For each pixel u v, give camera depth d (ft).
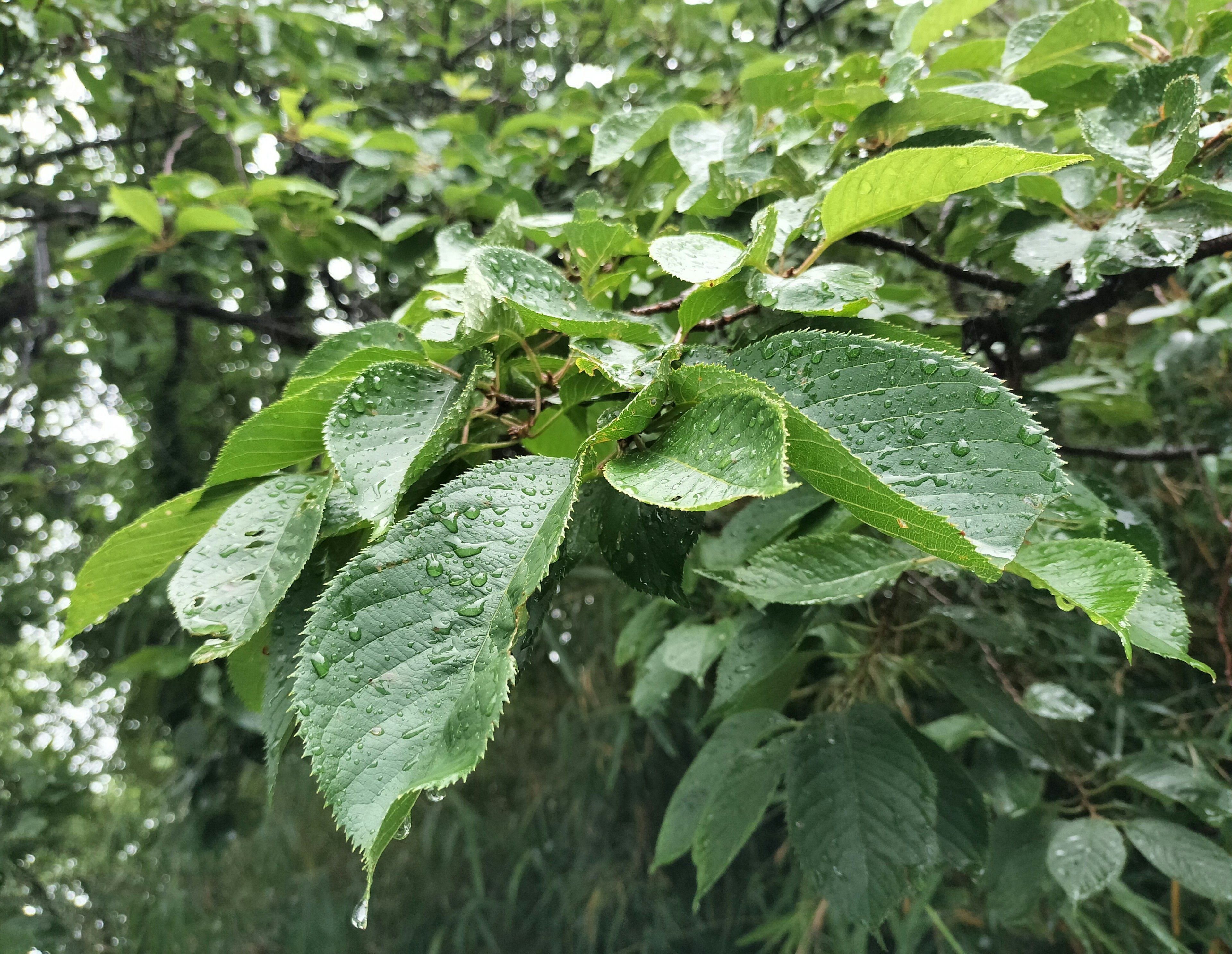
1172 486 2.83
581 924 4.32
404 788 0.72
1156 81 1.49
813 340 0.92
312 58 3.26
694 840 1.78
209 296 4.39
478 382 1.09
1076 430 2.87
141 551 1.04
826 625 1.89
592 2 4.17
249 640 0.92
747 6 3.84
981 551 0.79
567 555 1.05
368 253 2.74
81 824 5.13
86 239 2.62
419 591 0.81
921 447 0.86
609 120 1.87
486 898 4.65
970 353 1.74
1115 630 0.87
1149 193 1.42
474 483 0.88
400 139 2.58
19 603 4.72
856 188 1.06
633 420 0.89
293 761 4.22
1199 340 2.36
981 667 1.76
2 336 4.88
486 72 4.41
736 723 1.90
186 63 3.53
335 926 4.79
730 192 1.52
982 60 1.79
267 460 1.07
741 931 4.15
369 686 0.77
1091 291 1.76
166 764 4.78
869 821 1.49
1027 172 1.00
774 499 1.60
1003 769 2.12
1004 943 3.18
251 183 3.51
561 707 4.60
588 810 4.48
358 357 1.09
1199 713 2.71
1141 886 2.89
